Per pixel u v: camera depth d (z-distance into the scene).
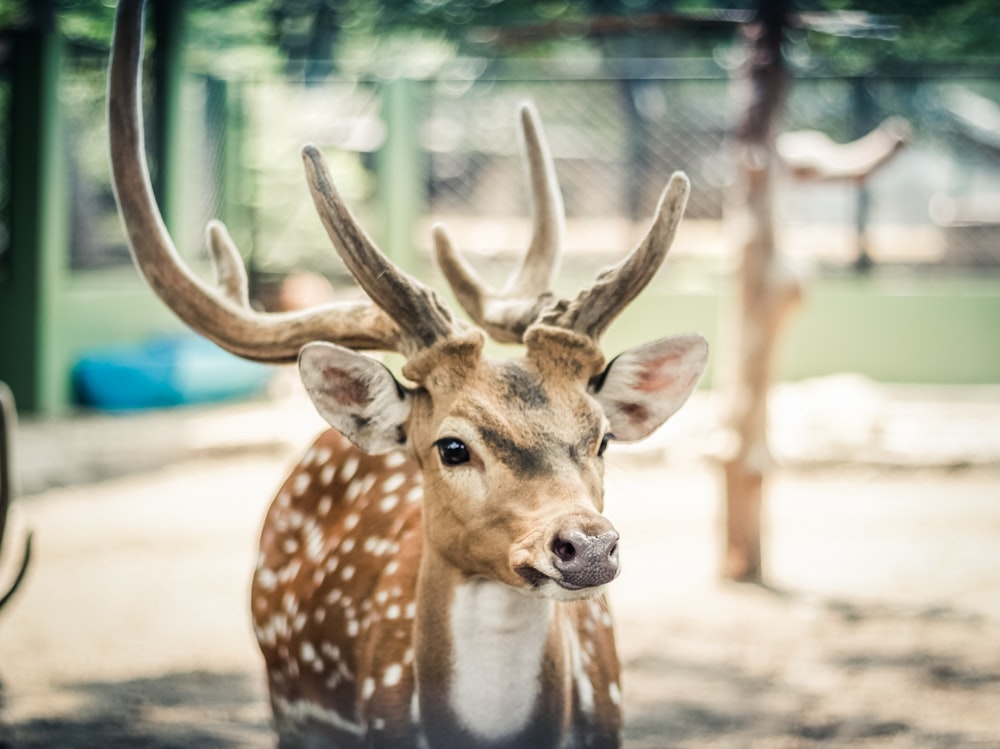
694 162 11.43
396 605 2.92
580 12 8.27
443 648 2.72
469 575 2.68
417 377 2.73
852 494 8.57
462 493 2.60
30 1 9.86
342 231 2.74
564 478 2.52
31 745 4.43
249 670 5.31
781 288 6.41
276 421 9.98
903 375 11.28
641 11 8.16
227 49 10.91
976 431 9.68
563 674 2.74
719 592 6.39
